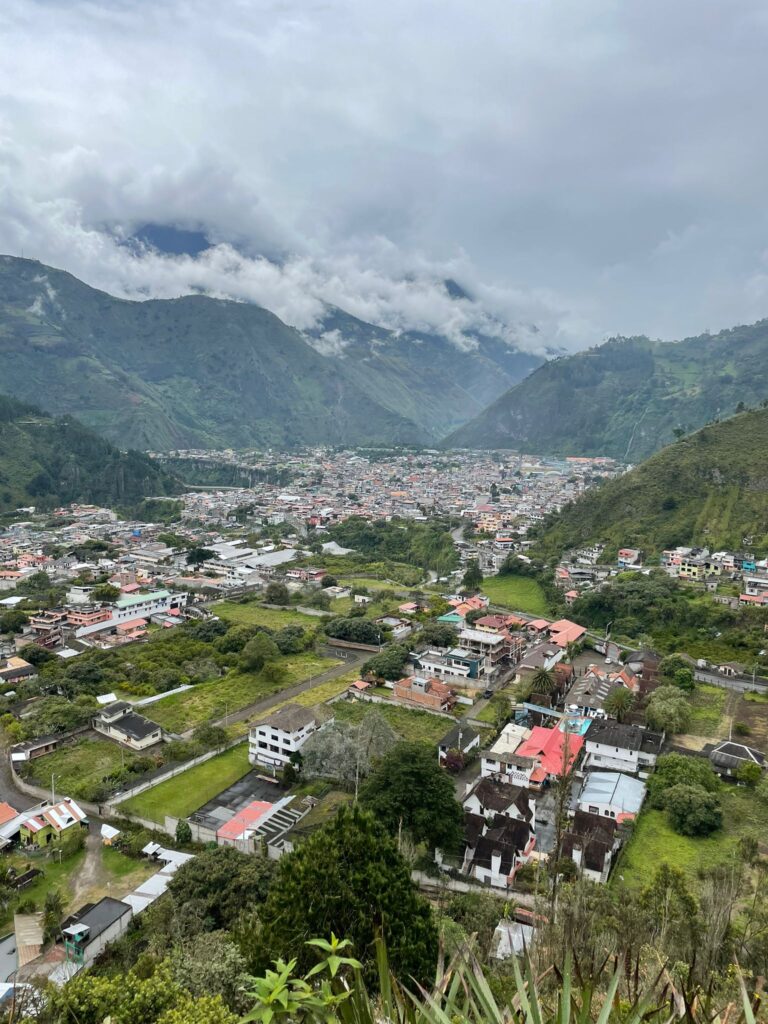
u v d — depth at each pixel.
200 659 92.62
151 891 44.62
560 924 18.89
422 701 77.31
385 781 48.94
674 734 68.19
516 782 60.09
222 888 40.81
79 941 38.53
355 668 92.06
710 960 25.09
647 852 48.97
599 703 73.69
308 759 60.41
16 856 50.25
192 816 54.34
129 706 73.75
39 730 69.25
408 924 25.70
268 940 25.09
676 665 84.75
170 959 28.30
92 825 54.19
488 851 46.19
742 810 54.28
